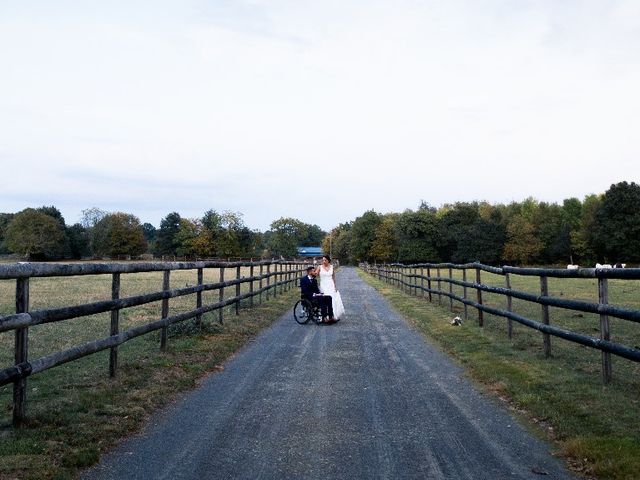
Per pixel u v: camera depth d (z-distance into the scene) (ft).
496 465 13.52
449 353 29.45
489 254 310.24
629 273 19.04
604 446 14.06
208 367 25.27
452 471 13.16
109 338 21.06
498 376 22.61
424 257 337.93
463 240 320.29
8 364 24.49
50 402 18.20
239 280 44.42
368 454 14.35
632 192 255.50
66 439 14.87
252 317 43.78
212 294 67.15
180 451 14.55
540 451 14.47
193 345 29.63
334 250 454.40
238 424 16.96
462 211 355.15
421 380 23.03
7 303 50.39
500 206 379.96
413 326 41.16
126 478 12.74
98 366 23.99
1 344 29.45
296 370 25.13
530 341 31.27
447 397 20.21
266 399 19.94
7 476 12.28
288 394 20.68
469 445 15.01
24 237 329.31
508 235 307.37
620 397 18.56
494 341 31.42
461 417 17.65
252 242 393.91
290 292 75.51
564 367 23.65
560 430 15.72
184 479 12.69
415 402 19.54
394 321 44.47
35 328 35.12
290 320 45.16
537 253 301.84
